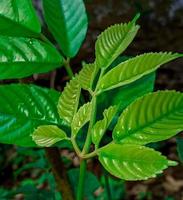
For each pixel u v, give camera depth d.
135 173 0.44
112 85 0.49
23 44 0.60
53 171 0.69
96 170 3.75
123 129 0.47
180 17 5.46
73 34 0.64
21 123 0.57
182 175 3.92
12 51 0.59
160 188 3.88
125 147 0.45
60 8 0.64
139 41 5.16
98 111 0.64
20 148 1.92
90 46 4.73
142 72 0.48
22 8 0.60
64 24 0.64
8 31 0.60
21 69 0.59
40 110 0.58
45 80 3.67
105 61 0.50
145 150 0.44
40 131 0.51
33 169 4.43
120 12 4.69
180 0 5.53
